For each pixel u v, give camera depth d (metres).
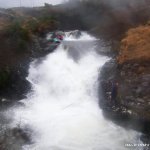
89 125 21.25
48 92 26.23
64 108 23.69
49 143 19.30
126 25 36.53
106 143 19.30
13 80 25.67
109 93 23.78
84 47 31.98
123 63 23.84
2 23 35.62
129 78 22.69
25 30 31.20
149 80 21.39
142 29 29.44
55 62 29.28
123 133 20.50
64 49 31.53
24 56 28.64
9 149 18.36
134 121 21.30
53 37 35.38
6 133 19.80
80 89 25.98
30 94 25.42
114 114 22.28
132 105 21.70
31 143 19.33
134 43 26.14
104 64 27.50
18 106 23.53
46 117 22.17
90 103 24.33
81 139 19.69
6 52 27.53
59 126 21.00
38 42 32.22
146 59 22.81
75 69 28.22
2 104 23.48
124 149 18.69
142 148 18.86
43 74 27.77
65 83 26.80
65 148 18.75
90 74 26.89
